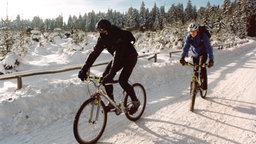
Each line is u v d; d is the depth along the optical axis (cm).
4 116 524
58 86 680
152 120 584
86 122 475
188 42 665
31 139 479
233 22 6125
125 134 512
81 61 1338
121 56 485
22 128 512
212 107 684
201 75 721
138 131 527
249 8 8331
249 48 3111
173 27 2261
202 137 508
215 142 489
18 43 1343
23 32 1484
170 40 2125
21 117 532
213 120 595
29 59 1330
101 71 1029
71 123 559
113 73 478
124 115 608
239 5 8062
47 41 2047
